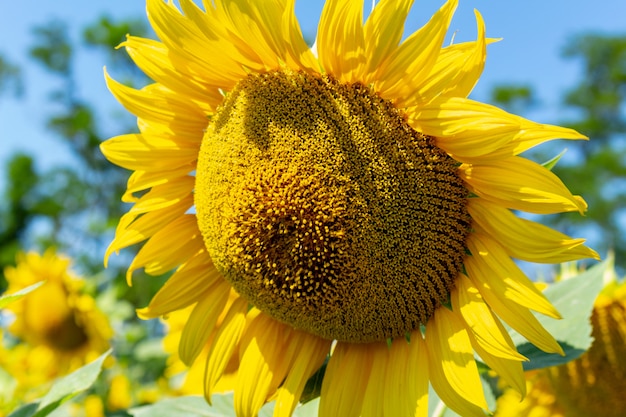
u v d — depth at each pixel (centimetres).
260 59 56
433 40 51
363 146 53
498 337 51
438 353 53
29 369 104
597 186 460
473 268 53
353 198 53
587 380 68
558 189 50
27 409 57
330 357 58
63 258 110
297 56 54
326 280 54
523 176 51
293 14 52
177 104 59
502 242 52
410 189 53
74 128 502
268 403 63
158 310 61
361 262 53
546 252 51
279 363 59
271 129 54
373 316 54
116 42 443
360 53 52
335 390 56
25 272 108
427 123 52
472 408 52
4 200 526
